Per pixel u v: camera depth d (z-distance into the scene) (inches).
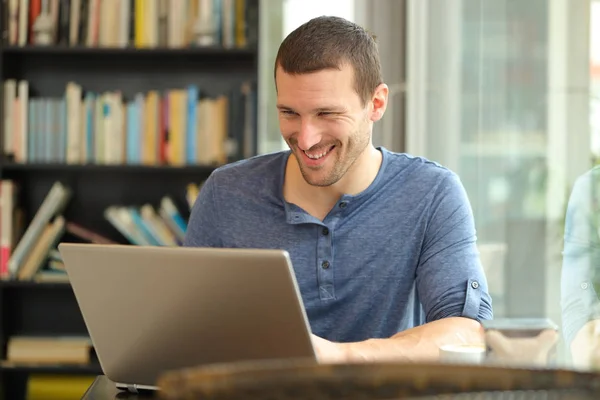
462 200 89.4
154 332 64.1
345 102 78.8
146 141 171.8
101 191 180.2
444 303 83.8
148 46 172.2
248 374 34.7
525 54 119.6
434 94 149.6
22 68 179.5
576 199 103.7
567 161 109.5
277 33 174.4
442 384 36.2
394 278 88.0
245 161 94.3
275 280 58.2
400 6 162.7
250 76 179.0
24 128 172.7
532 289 117.6
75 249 64.1
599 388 35.3
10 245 170.7
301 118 79.2
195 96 170.9
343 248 88.0
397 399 34.4
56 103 172.9
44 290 180.7
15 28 173.5
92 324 66.4
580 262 101.7
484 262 130.4
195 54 174.4
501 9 126.5
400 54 161.8
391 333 88.1
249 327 60.7
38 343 171.8
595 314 94.0
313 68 77.5
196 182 179.8
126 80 179.9
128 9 172.9
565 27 109.9
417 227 88.0
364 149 83.7
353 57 79.6
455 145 141.3
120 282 63.2
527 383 36.2
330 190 87.6
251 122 169.6
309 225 88.1
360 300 87.7
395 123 158.1
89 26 173.8
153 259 61.3
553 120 112.7
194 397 34.2
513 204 122.6
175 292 61.4
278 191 90.1
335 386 35.3
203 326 62.0
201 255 59.4
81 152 172.7
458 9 140.3
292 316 59.1
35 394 170.9
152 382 67.4
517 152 121.7
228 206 91.7
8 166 170.7
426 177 89.6
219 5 171.9
